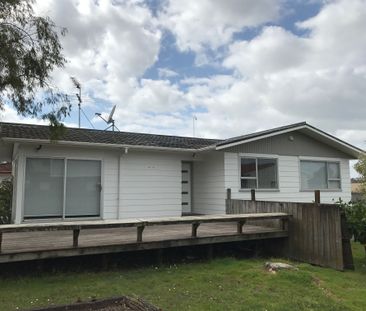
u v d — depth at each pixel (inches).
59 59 348.2
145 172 512.1
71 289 236.1
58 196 448.5
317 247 332.2
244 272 281.3
